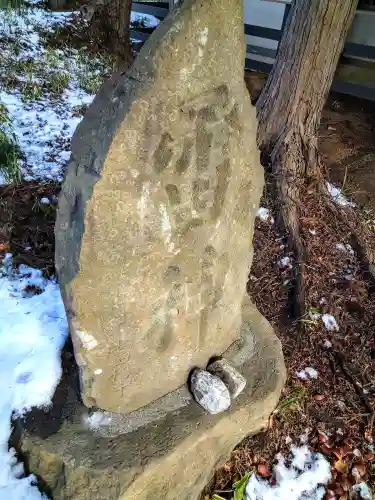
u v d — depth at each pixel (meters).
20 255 2.97
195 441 1.89
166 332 1.91
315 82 3.96
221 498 2.16
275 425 2.45
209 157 1.72
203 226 1.83
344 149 5.02
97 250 1.56
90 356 1.76
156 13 8.53
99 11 6.23
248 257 2.20
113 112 1.46
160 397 2.04
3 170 3.45
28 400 2.00
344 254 3.60
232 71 1.67
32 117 4.32
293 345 2.89
